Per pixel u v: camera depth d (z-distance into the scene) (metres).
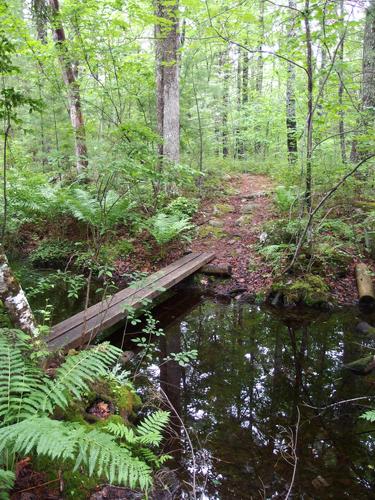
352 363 4.75
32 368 2.52
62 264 8.39
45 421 1.90
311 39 5.78
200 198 10.49
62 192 7.90
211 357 5.09
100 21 7.42
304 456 3.28
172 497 2.63
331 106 6.18
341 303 6.44
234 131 15.45
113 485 2.34
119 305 5.25
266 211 9.50
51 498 2.15
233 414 3.87
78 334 4.32
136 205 8.02
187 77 10.02
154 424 2.81
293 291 6.58
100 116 9.24
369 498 2.84
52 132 9.92
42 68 8.86
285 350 5.29
